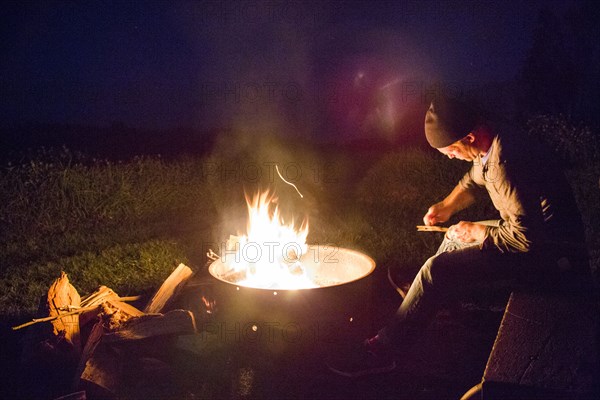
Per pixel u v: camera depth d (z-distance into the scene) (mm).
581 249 3041
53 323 3521
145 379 3412
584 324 2732
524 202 2928
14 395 3281
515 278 3109
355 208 7145
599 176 7172
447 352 3701
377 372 3412
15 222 6281
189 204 7363
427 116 3094
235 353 3590
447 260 3129
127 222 6730
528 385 2404
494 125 3029
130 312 3820
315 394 3264
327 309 3170
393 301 4504
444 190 7371
